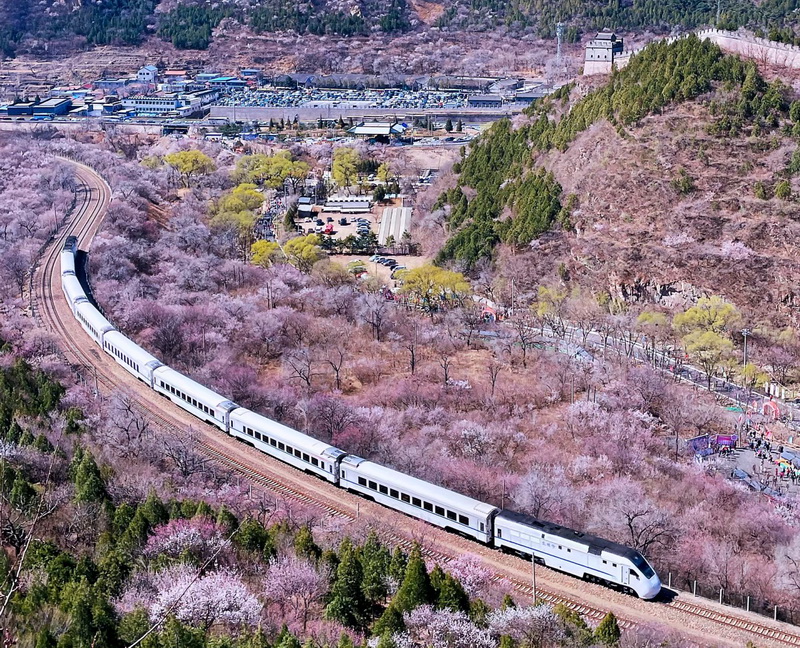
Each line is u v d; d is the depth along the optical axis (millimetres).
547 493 160500
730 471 182000
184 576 120250
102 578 119875
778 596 138125
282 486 166000
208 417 189500
